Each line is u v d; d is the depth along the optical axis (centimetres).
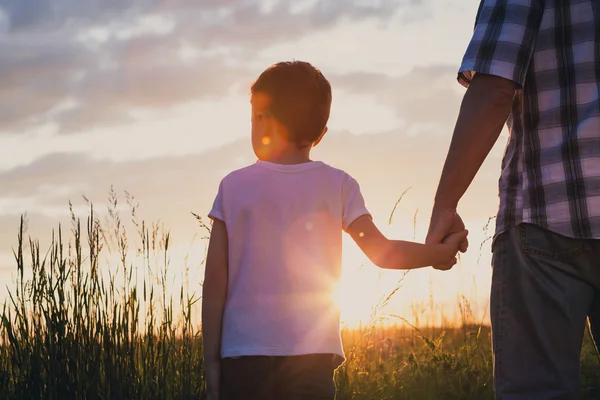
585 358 443
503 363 183
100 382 367
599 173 173
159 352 376
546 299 178
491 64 181
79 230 374
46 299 367
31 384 360
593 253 174
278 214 210
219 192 217
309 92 218
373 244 214
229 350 203
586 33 178
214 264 213
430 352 454
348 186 219
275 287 205
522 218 180
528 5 182
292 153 221
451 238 211
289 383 200
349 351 413
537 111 181
